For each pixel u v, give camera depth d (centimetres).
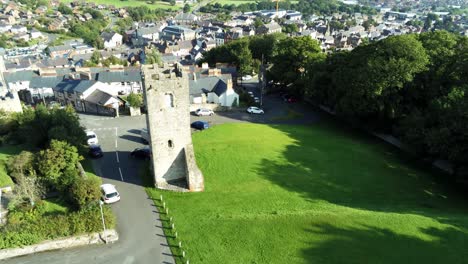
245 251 4056
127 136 7512
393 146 7769
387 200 5478
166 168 5409
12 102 7944
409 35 8388
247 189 5406
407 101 7969
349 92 8206
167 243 4238
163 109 5072
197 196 5191
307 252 4000
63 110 6612
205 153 6406
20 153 5756
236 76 12400
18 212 4606
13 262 3991
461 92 6706
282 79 11262
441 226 4438
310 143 7419
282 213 4634
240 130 7775
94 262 3975
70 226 4247
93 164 6212
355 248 4034
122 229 4500
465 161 6031
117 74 11125
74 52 19288
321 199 5300
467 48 7638
